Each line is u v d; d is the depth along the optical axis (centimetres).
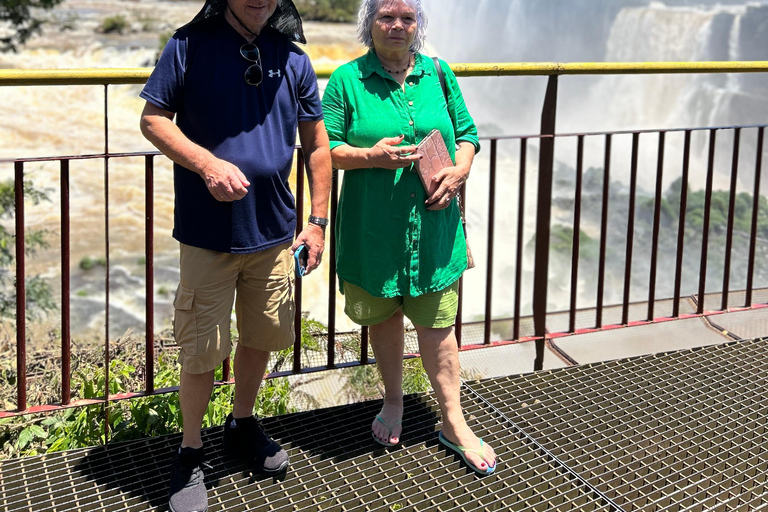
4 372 384
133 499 252
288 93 238
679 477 268
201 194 232
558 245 1489
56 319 994
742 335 403
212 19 228
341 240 272
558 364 384
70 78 254
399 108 259
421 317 272
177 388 303
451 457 277
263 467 263
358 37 263
